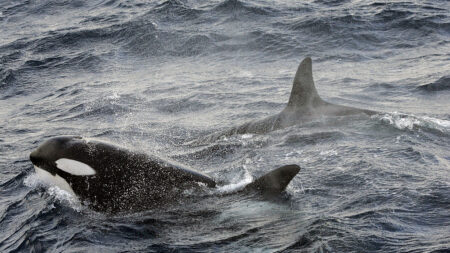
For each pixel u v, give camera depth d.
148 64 84.25
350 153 40.09
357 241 27.27
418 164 37.34
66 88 75.00
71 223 32.16
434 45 80.62
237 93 66.31
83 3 125.56
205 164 41.84
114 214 32.56
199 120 56.94
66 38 98.50
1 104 70.62
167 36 92.81
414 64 73.25
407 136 43.31
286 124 48.31
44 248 30.06
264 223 29.75
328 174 36.19
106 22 104.75
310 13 95.94
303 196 32.81
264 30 90.50
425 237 27.28
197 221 30.69
